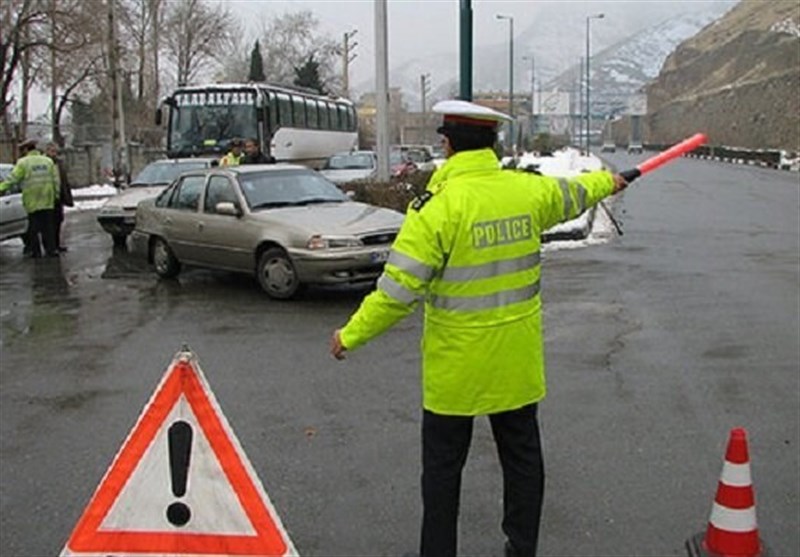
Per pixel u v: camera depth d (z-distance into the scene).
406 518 4.76
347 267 10.83
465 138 3.90
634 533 4.54
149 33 59.25
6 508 5.01
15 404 6.98
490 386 3.91
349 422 6.34
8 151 37.34
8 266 14.78
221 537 3.34
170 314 10.52
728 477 4.22
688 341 8.62
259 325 9.79
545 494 5.01
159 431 3.34
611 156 80.50
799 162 51.56
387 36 19.72
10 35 38.16
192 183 12.65
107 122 57.38
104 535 3.35
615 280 12.41
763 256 14.70
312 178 12.70
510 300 3.90
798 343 8.47
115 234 17.30
